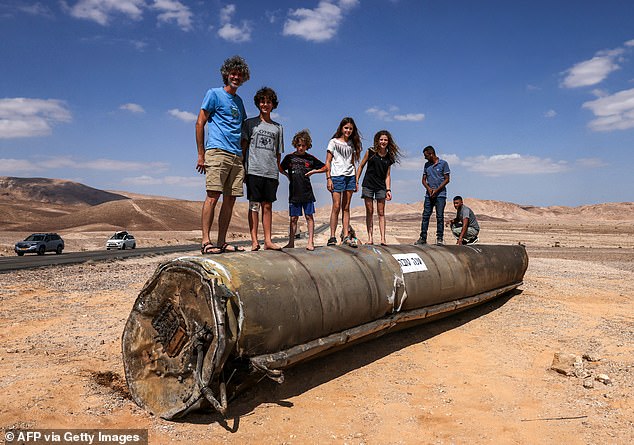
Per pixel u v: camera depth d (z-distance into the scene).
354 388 5.75
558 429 4.71
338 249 6.84
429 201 11.11
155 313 5.00
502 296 11.88
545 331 8.61
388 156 8.84
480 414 5.05
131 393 4.97
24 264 23.11
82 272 18.48
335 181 7.95
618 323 9.37
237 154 6.34
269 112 6.71
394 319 6.99
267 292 5.00
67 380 5.48
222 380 4.59
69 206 194.00
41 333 8.09
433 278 7.91
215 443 4.22
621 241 53.31
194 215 128.12
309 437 4.45
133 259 27.23
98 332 8.20
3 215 123.38
